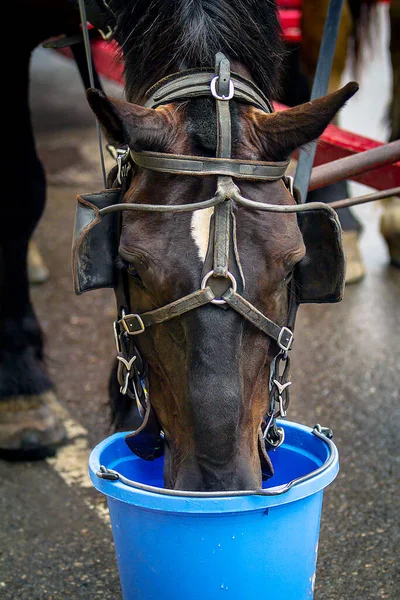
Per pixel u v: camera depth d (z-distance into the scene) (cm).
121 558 163
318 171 219
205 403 145
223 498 144
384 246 470
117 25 192
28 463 280
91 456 172
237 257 149
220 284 148
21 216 277
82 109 702
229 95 159
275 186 159
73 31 258
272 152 159
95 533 241
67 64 869
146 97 172
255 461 159
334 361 351
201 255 149
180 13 171
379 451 284
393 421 304
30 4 238
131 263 156
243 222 153
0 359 286
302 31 374
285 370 172
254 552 152
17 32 250
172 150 156
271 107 182
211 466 147
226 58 162
